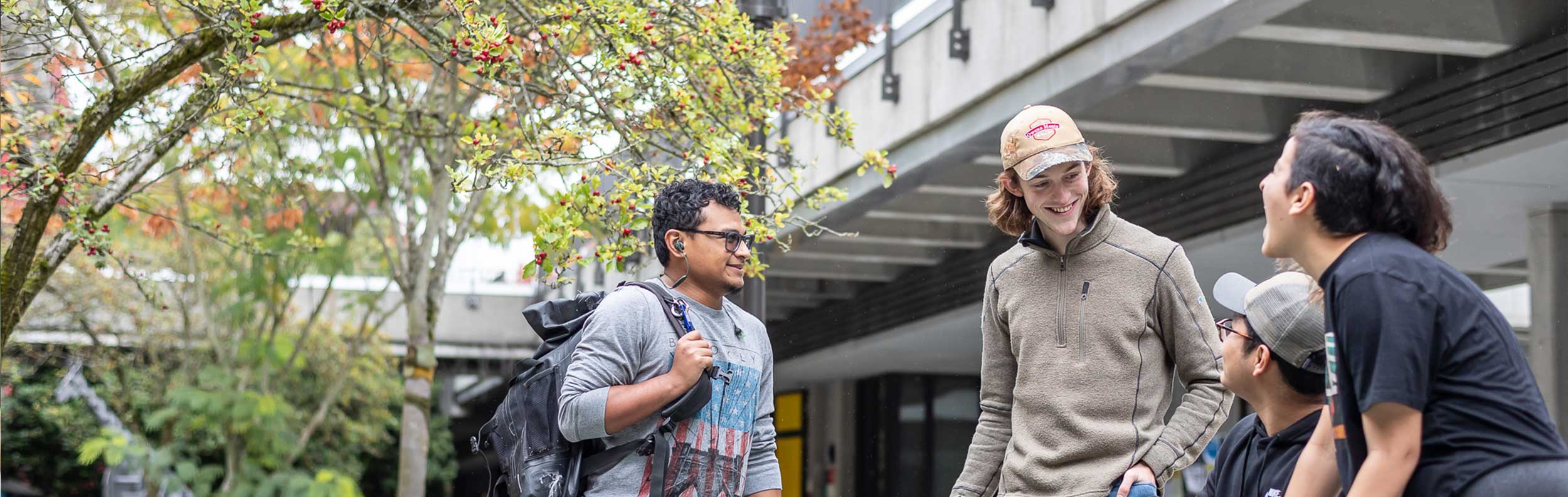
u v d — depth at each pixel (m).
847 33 8.79
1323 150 2.11
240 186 8.51
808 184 9.77
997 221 3.52
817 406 21.14
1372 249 2.07
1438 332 1.99
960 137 8.10
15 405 19.55
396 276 9.82
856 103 9.32
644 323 2.96
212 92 4.86
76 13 4.91
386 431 22.66
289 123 8.44
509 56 4.68
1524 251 9.74
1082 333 3.34
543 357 3.03
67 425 18.88
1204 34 6.15
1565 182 7.69
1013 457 3.44
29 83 6.23
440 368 22.41
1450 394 1.99
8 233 6.75
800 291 13.62
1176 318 3.31
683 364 2.84
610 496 2.89
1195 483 12.03
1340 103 7.54
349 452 19.28
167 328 15.73
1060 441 3.33
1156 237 3.38
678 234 3.04
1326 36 6.36
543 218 4.12
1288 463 2.68
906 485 18.42
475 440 3.16
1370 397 2.00
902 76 8.77
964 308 11.41
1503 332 2.01
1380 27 6.32
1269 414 2.72
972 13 7.93
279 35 4.83
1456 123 6.91
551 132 4.38
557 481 2.91
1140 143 8.45
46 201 5.01
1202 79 6.96
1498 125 6.70
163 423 14.68
